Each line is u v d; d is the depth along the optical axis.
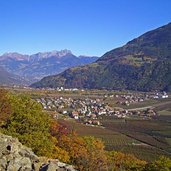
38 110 48.69
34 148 41.81
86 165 42.16
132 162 72.62
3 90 49.75
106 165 45.16
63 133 66.88
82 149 63.16
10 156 22.42
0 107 44.25
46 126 50.12
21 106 46.56
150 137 174.38
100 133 172.00
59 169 21.84
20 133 43.31
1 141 23.89
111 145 144.75
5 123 43.84
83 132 160.38
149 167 63.62
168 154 131.62
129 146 145.88
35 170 21.56
